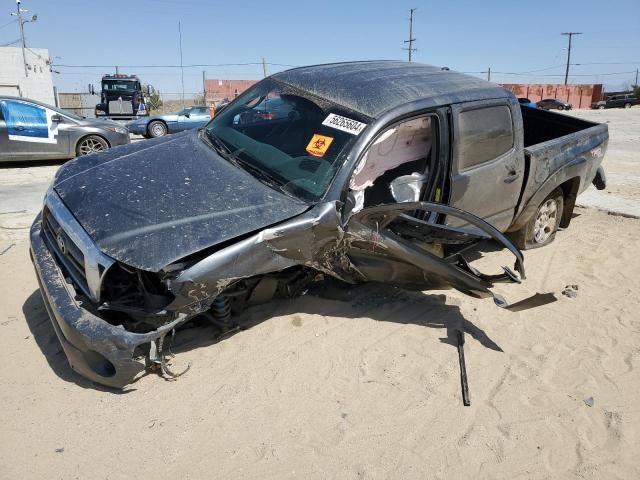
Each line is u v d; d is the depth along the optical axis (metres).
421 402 3.17
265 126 4.07
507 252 5.69
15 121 10.40
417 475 2.65
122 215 3.08
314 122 3.83
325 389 3.23
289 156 3.68
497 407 3.18
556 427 3.04
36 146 10.65
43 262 3.38
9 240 5.59
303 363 3.44
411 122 3.97
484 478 2.67
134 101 27.31
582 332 4.07
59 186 3.63
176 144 4.13
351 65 4.54
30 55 28.70
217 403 3.04
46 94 29.48
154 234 2.93
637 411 3.20
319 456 2.72
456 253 3.78
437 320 4.11
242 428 2.88
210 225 3.04
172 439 2.77
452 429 2.97
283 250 3.22
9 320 3.83
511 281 3.50
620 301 4.60
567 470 2.75
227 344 3.57
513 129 4.70
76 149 11.05
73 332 2.87
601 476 2.71
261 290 3.64
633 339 3.99
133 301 3.09
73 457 2.63
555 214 5.87
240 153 3.86
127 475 2.55
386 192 4.03
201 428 2.86
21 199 7.59
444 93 4.09
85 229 3.05
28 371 3.25
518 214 5.11
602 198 8.12
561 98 56.22
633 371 3.59
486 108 4.38
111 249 2.86
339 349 3.62
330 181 3.42
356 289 4.44
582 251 5.78
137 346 3.02
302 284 3.99
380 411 3.08
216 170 3.61
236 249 3.03
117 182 3.45
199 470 2.60
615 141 16.50
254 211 3.19
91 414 2.92
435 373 3.45
